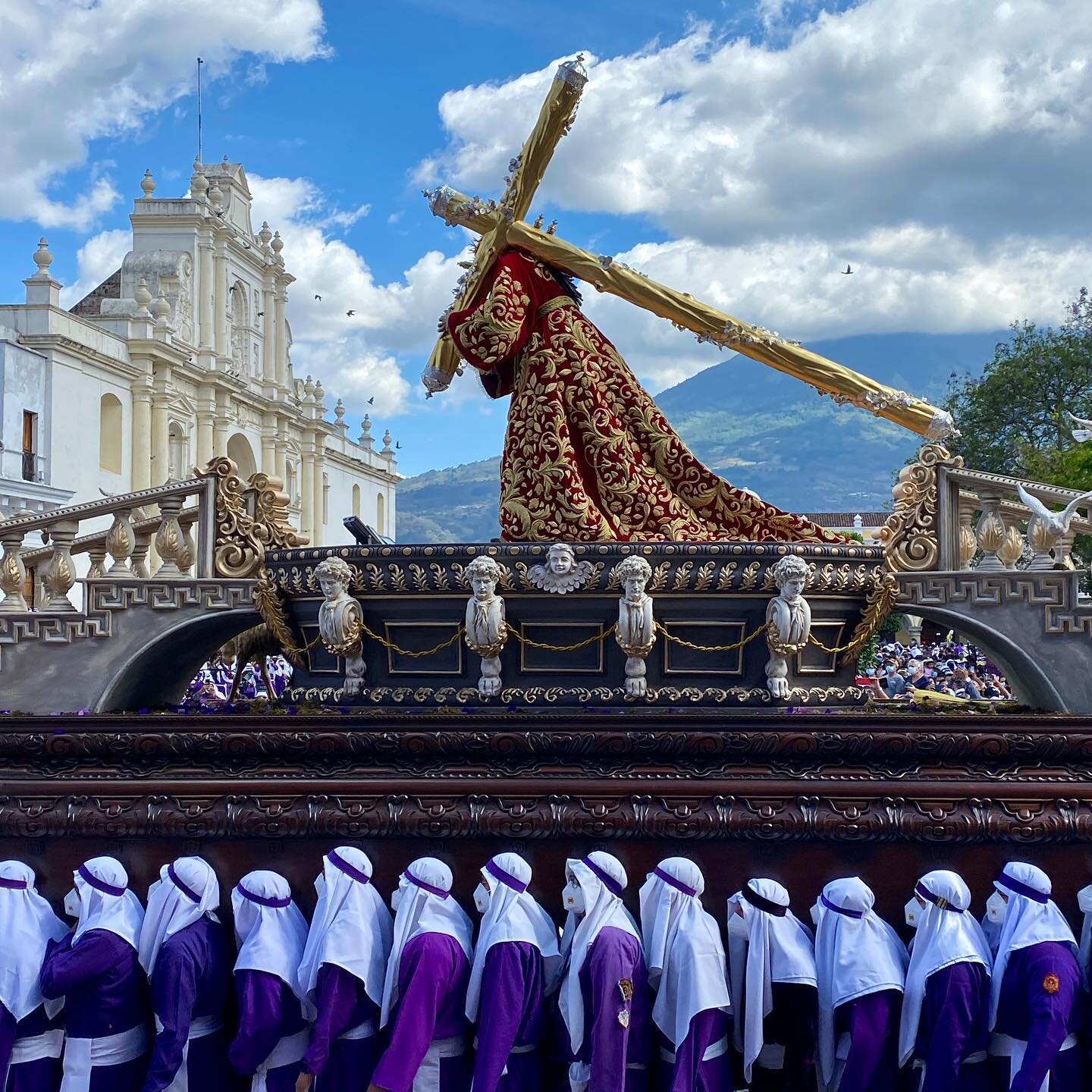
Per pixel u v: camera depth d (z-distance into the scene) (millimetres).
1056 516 6434
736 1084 4918
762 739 5309
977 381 44219
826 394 6641
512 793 5293
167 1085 4625
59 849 5422
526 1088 4727
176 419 47156
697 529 6402
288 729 5457
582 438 6434
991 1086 4723
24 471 34938
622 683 5906
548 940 4844
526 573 5805
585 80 6230
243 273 55375
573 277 6793
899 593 6785
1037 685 6684
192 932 4875
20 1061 4848
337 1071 4773
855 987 4652
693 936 4695
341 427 68062
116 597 7062
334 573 5941
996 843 5230
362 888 4961
